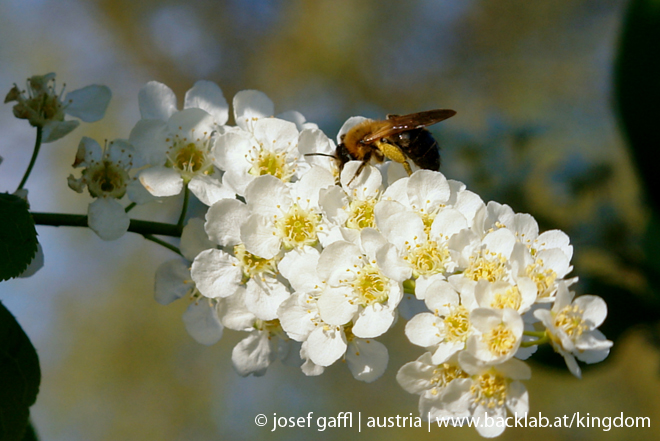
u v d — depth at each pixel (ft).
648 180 1.14
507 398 0.98
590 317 0.98
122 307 1.98
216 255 1.03
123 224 1.04
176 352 2.00
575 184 1.22
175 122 1.04
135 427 1.93
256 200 1.02
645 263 1.16
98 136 1.89
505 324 0.97
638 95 1.13
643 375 1.59
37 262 1.04
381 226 1.00
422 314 0.98
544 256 0.99
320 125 1.28
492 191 1.22
